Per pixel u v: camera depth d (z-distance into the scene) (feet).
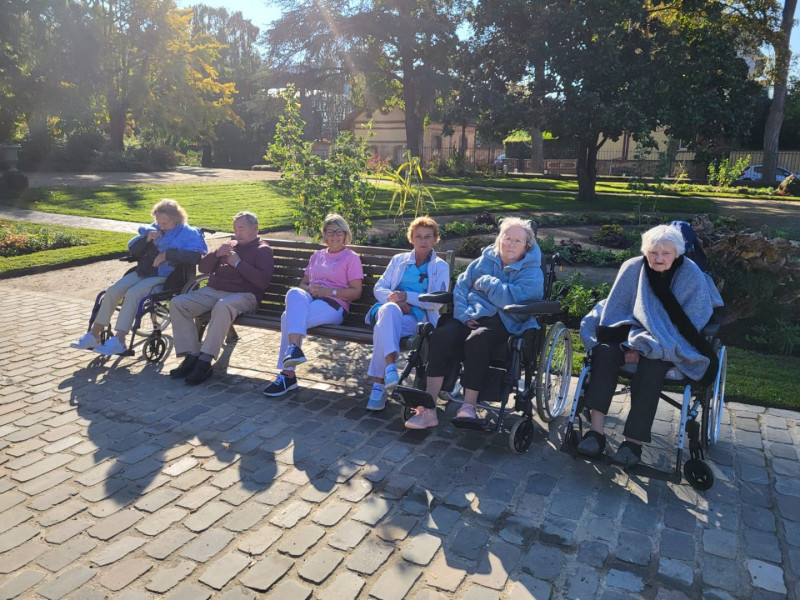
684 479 12.00
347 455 12.76
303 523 10.36
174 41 110.52
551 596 8.70
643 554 9.65
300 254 18.86
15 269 30.04
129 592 8.72
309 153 25.31
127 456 12.60
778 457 12.85
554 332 13.97
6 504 10.85
